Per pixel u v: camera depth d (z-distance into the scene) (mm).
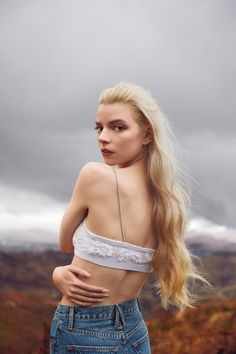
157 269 1842
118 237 1697
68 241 1807
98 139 1798
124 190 1719
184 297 1964
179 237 1823
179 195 1818
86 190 1718
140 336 1795
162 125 1809
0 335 4723
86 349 1688
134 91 1775
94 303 1708
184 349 4676
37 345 4809
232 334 4605
